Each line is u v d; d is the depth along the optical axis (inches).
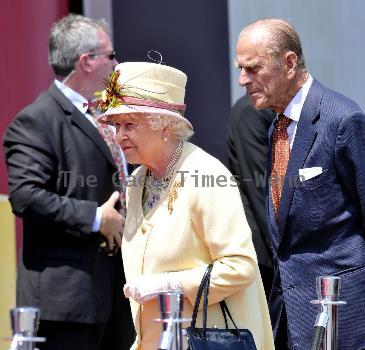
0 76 1165.7
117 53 1198.9
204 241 654.5
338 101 755.4
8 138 902.4
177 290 642.8
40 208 874.1
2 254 1031.0
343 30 1237.7
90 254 892.0
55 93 914.7
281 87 762.2
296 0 1222.3
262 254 917.2
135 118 662.5
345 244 750.5
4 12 1166.3
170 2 1210.6
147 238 665.0
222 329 639.1
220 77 1213.1
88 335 893.8
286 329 784.3
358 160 741.3
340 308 746.2
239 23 1211.2
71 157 895.1
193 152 667.4
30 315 572.7
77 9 1204.5
